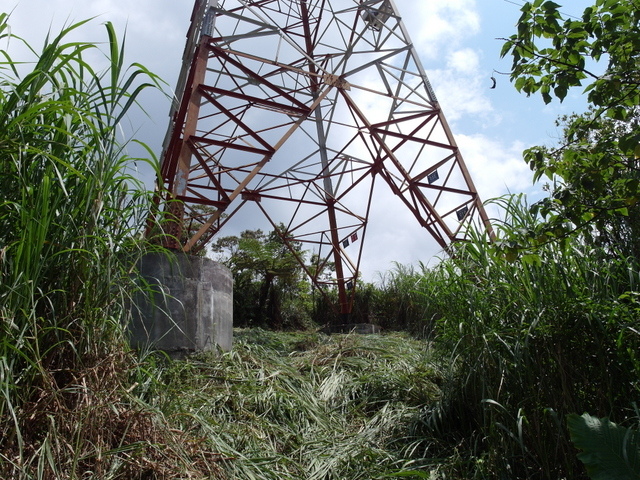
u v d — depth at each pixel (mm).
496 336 4699
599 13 3938
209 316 7707
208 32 12289
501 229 5168
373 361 8016
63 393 3252
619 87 3883
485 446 4914
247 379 6285
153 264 7324
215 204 11070
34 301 3186
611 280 4648
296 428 5391
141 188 3816
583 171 4035
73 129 3572
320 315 20203
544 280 4668
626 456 3182
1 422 2873
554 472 4211
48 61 3285
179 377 6125
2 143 2977
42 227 3074
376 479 4297
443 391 5652
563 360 4422
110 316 3557
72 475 2770
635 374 4203
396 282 18094
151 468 3289
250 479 3883
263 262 19234
